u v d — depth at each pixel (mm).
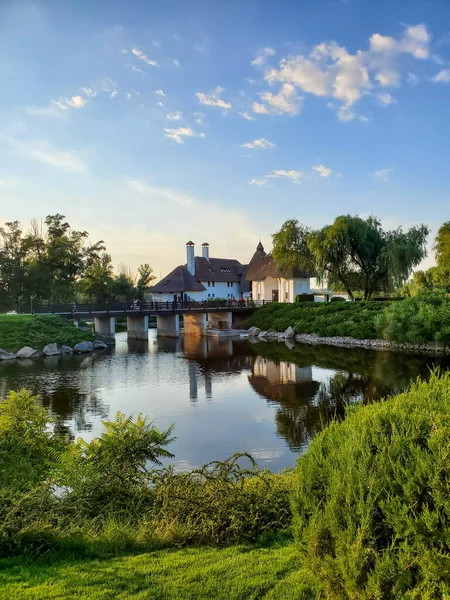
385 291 44469
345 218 42125
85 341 35500
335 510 2932
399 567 2533
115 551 4602
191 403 17297
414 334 29781
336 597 2873
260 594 3557
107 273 74312
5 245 54656
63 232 61719
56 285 60625
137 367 26516
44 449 8258
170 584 3771
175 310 44781
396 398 3621
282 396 18188
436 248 44625
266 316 47844
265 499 5414
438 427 2799
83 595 3598
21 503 5246
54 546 4590
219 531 5047
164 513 5379
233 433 13102
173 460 10844
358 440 3137
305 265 46906
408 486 2621
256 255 66625
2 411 8891
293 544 4250
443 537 2439
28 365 27453
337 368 24406
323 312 41688
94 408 16656
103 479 6273
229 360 28953
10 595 3611
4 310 50531
